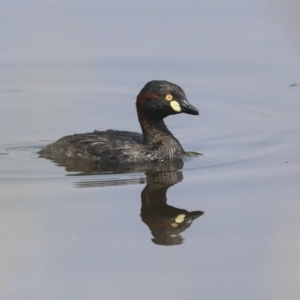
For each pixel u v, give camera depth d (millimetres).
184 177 13758
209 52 20703
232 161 14602
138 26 22125
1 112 18281
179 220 11898
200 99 18578
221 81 19422
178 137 16438
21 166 14492
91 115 18094
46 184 13422
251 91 18797
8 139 16469
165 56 20609
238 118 17422
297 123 16859
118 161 14586
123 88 19422
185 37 21484
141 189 13109
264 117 17375
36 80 19641
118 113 18219
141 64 20344
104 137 15078
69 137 15422
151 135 14852
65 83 19891
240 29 21797
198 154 15234
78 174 13961
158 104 14641
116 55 20766
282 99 18312
